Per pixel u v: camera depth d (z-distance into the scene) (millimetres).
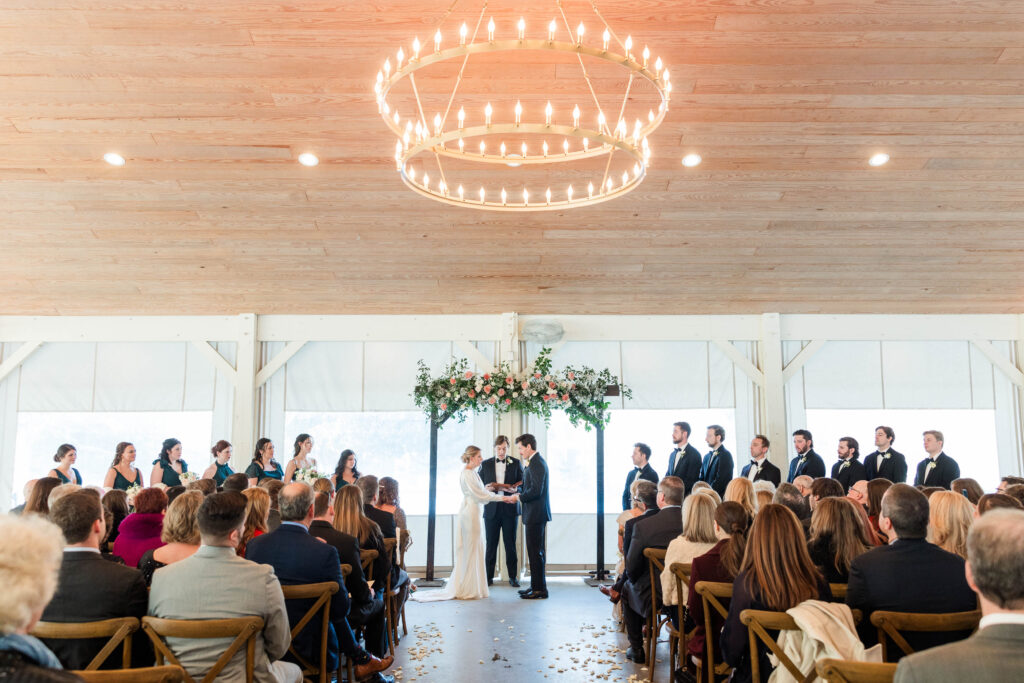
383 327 8836
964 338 8891
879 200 6961
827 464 8844
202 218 7172
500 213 7133
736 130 6141
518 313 8805
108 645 2596
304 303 8570
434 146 3971
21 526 1495
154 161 6465
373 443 8797
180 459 7582
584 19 5141
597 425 8297
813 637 2490
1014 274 8109
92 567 2717
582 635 5648
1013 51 5406
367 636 4625
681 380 8867
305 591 3377
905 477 7605
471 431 8797
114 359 8789
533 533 7227
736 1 5023
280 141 6246
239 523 2863
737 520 3584
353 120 6027
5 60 5438
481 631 5777
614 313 8812
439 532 8680
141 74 5582
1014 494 3930
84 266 7859
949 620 2537
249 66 5527
